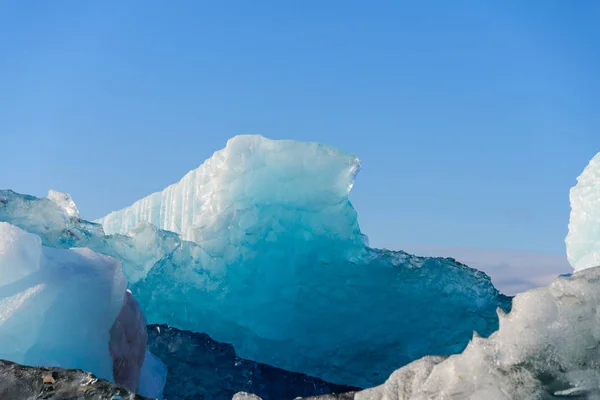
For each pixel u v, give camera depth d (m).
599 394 2.34
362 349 8.32
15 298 4.59
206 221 9.19
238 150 9.09
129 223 13.72
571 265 9.24
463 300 8.62
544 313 2.46
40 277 4.76
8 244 4.71
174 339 7.91
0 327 4.48
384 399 2.87
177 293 8.70
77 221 8.59
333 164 9.02
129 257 9.02
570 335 2.42
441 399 2.57
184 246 8.92
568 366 2.39
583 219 8.92
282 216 8.96
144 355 5.81
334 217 9.03
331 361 8.34
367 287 8.73
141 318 5.85
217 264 8.84
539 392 2.40
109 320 5.09
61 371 3.40
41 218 7.75
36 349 4.57
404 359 8.19
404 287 8.70
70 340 4.73
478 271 9.06
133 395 3.28
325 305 8.61
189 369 7.52
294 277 8.80
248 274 8.79
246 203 9.06
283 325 8.56
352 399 3.19
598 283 2.43
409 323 8.38
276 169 9.03
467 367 2.56
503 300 9.03
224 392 7.36
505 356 2.47
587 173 9.06
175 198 12.13
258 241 8.89
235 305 8.68
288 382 8.13
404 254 9.15
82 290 4.94
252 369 7.93
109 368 4.96
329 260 8.96
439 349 8.17
